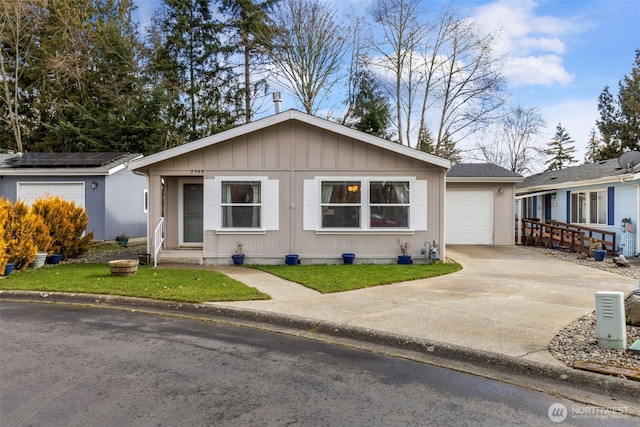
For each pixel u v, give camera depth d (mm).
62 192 16609
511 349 4762
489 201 17297
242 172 11695
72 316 6516
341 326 5703
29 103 29234
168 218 13062
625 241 14438
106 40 27344
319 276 9453
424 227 11734
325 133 11680
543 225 16859
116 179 17281
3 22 27219
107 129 24766
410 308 6668
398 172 11703
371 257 11742
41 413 3291
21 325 5965
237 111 27609
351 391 3809
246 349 5008
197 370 4277
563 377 4121
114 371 4211
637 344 4680
